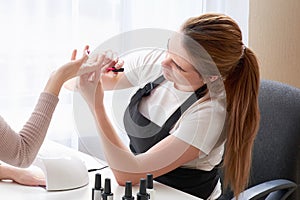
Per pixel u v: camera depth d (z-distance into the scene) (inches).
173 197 48.1
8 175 51.1
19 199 46.3
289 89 64.4
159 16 90.4
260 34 82.6
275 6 80.6
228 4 99.7
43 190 49.1
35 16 75.7
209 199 57.2
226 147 52.9
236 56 51.3
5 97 75.1
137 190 49.4
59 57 78.5
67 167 49.9
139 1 87.6
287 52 80.2
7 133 45.2
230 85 52.5
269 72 82.1
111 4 83.7
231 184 53.9
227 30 50.8
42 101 47.4
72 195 47.9
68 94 78.6
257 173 65.2
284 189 60.9
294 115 62.6
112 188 49.9
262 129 65.1
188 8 93.8
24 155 46.2
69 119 79.6
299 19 78.5
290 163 62.3
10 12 73.7
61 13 77.8
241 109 52.1
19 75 75.6
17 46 74.9
